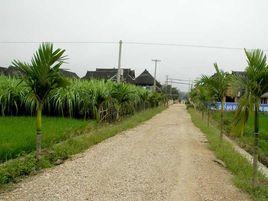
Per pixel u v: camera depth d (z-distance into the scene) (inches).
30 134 439.8
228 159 412.5
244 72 305.4
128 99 871.7
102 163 374.3
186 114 1561.3
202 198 274.5
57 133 472.1
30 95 354.0
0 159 326.0
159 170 357.7
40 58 339.0
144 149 481.4
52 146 401.7
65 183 292.0
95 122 676.7
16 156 340.8
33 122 580.7
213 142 554.6
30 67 343.0
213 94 581.9
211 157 451.5
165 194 278.7
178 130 776.9
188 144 559.2
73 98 734.5
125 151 456.1
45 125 553.9
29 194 259.9
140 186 296.4
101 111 746.8
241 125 298.5
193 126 911.7
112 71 2581.2
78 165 358.0
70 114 733.9
